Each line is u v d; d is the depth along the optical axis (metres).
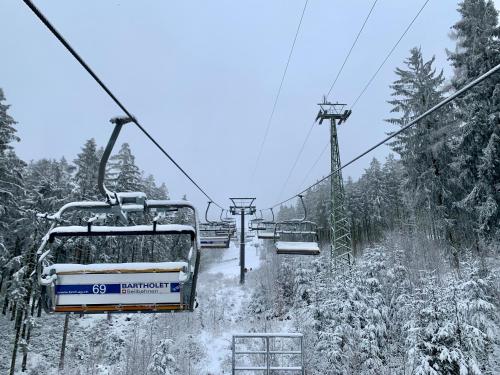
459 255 28.11
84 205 5.85
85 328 35.25
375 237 53.53
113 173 38.78
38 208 32.00
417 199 32.88
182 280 5.49
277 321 30.39
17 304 28.44
